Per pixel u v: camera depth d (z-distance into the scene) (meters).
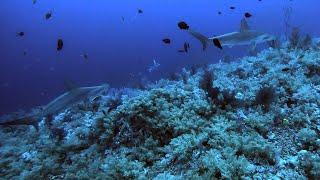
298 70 4.99
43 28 83.88
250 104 4.38
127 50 53.53
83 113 6.49
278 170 3.15
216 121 4.02
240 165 3.12
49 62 59.88
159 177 3.30
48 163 4.31
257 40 3.75
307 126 3.67
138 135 4.25
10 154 5.27
